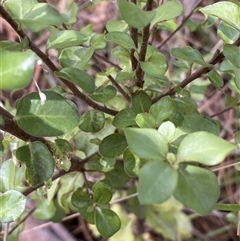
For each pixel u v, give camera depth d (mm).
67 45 172
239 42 174
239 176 342
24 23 150
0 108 160
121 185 245
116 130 230
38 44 396
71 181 241
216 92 381
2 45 147
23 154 174
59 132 156
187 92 206
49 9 154
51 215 260
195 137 135
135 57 200
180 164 135
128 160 178
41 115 157
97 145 228
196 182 132
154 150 135
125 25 210
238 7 174
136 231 350
